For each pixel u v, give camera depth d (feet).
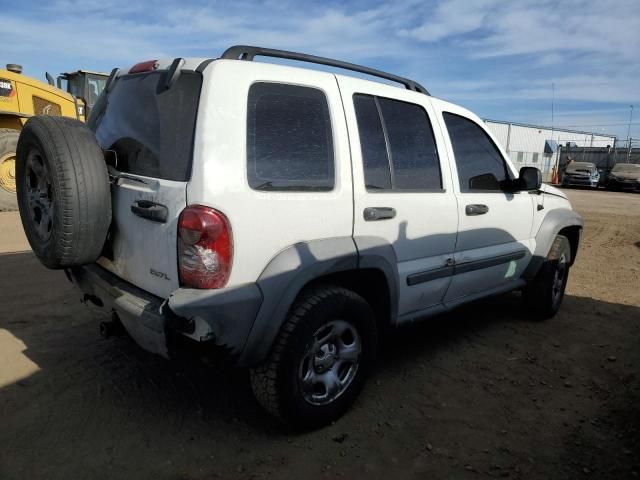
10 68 32.86
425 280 11.37
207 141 7.84
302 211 8.77
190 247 7.75
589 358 13.38
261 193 8.27
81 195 8.54
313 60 10.12
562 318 16.55
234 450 8.93
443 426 9.96
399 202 10.45
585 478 8.59
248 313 8.14
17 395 10.30
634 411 10.75
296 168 8.86
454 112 12.65
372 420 10.06
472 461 8.92
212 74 8.16
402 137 10.95
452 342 14.19
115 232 9.39
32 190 9.65
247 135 8.27
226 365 8.43
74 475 8.11
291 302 8.56
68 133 8.70
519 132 128.36
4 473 8.05
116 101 10.25
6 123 32.45
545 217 15.39
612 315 16.94
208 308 7.70
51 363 11.71
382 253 10.02
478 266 12.83
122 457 8.60
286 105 8.90
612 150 104.12
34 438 8.97
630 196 70.28
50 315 14.65
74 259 8.91
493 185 13.52
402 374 12.09
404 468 8.66
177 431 9.40
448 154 12.02
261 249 8.29
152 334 8.02
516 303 18.04
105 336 10.06
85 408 9.98
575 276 22.33
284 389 8.75
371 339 10.12
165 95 8.70
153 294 8.64
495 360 13.08
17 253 21.74
